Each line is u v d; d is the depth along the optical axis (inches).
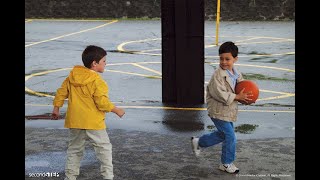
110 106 245.3
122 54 821.2
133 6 1378.0
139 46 912.3
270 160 297.1
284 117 410.3
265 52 831.1
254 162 294.2
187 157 305.7
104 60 250.8
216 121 271.0
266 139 342.3
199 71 460.8
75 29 1168.2
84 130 250.4
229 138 270.5
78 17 1397.6
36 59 772.0
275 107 454.6
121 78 615.8
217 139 279.7
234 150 273.4
